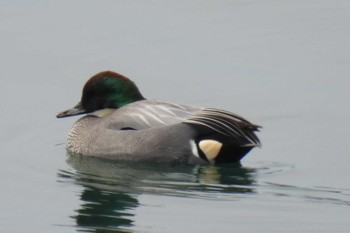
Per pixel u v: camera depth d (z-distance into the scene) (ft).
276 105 64.18
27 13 75.87
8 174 54.75
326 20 78.48
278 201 49.96
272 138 59.16
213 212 48.85
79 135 57.47
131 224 47.73
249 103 64.59
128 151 55.42
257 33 75.41
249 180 52.70
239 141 53.83
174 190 51.96
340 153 56.65
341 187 51.70
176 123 55.01
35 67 68.33
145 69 68.74
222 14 78.23
